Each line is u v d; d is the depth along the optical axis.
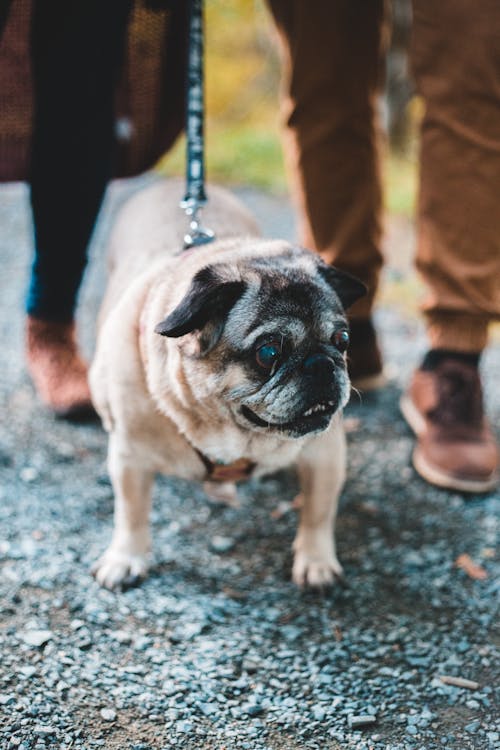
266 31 5.53
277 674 1.53
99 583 1.65
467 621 1.61
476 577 1.68
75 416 1.99
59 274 1.94
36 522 1.75
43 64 1.82
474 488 1.82
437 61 1.74
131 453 1.61
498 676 1.53
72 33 1.79
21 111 1.94
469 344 1.84
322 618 1.61
